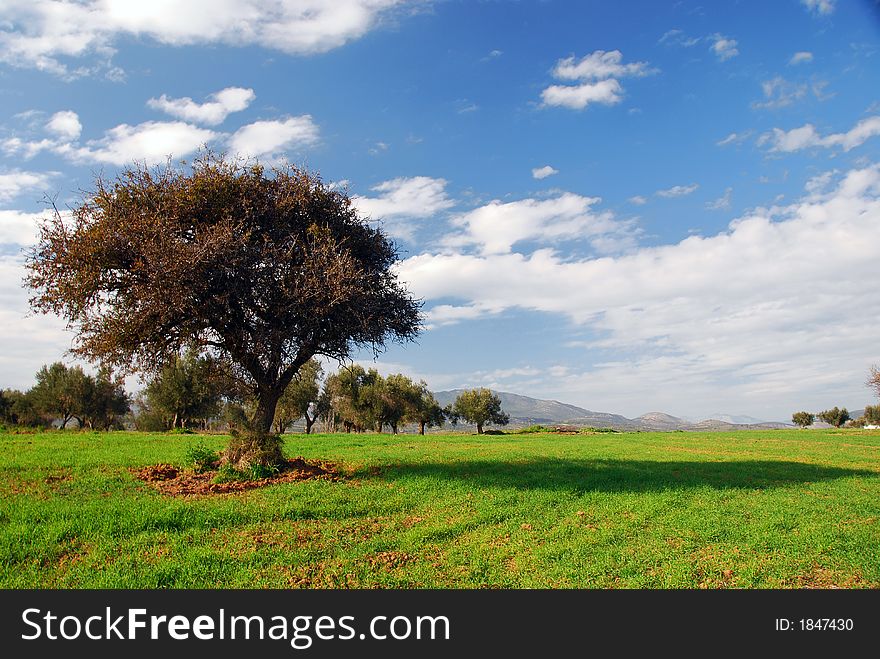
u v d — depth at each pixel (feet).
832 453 115.03
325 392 274.16
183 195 61.72
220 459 70.08
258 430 67.92
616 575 35.70
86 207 60.85
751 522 48.29
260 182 66.95
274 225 65.77
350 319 66.54
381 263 75.05
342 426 312.29
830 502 57.93
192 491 56.59
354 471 71.87
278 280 62.75
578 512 50.88
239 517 45.80
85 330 60.64
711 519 48.67
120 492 55.11
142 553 37.24
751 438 166.81
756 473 78.95
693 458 101.40
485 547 40.11
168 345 64.64
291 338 65.67
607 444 135.33
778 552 40.37
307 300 62.03
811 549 41.01
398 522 46.50
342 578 34.45
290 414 243.81
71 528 41.04
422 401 296.92
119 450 93.04
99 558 36.22
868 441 152.56
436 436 163.94
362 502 52.34
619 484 65.62
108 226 57.77
